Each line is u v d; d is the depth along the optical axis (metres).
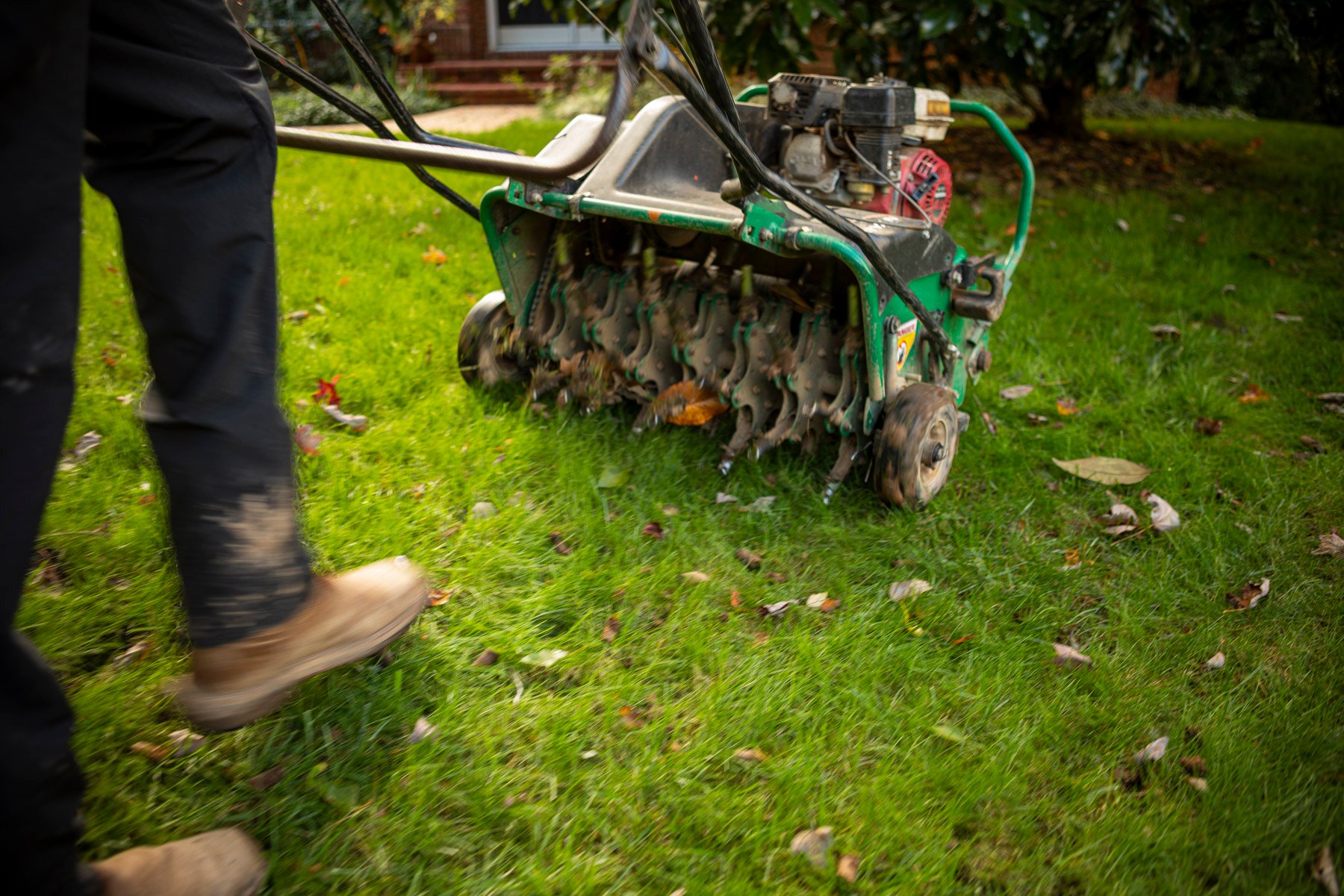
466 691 2.20
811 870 1.81
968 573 2.76
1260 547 2.93
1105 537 3.00
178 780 1.90
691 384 3.13
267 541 1.45
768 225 2.60
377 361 3.78
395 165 7.36
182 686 1.49
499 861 1.80
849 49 6.25
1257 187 7.88
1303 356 4.33
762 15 6.14
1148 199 7.19
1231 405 3.84
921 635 2.48
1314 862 1.87
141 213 1.40
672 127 3.01
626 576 2.61
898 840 1.88
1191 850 1.89
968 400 3.84
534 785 1.97
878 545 2.86
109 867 1.47
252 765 1.95
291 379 3.57
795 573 2.73
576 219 2.86
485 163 1.98
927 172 3.27
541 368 3.44
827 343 3.00
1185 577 2.78
